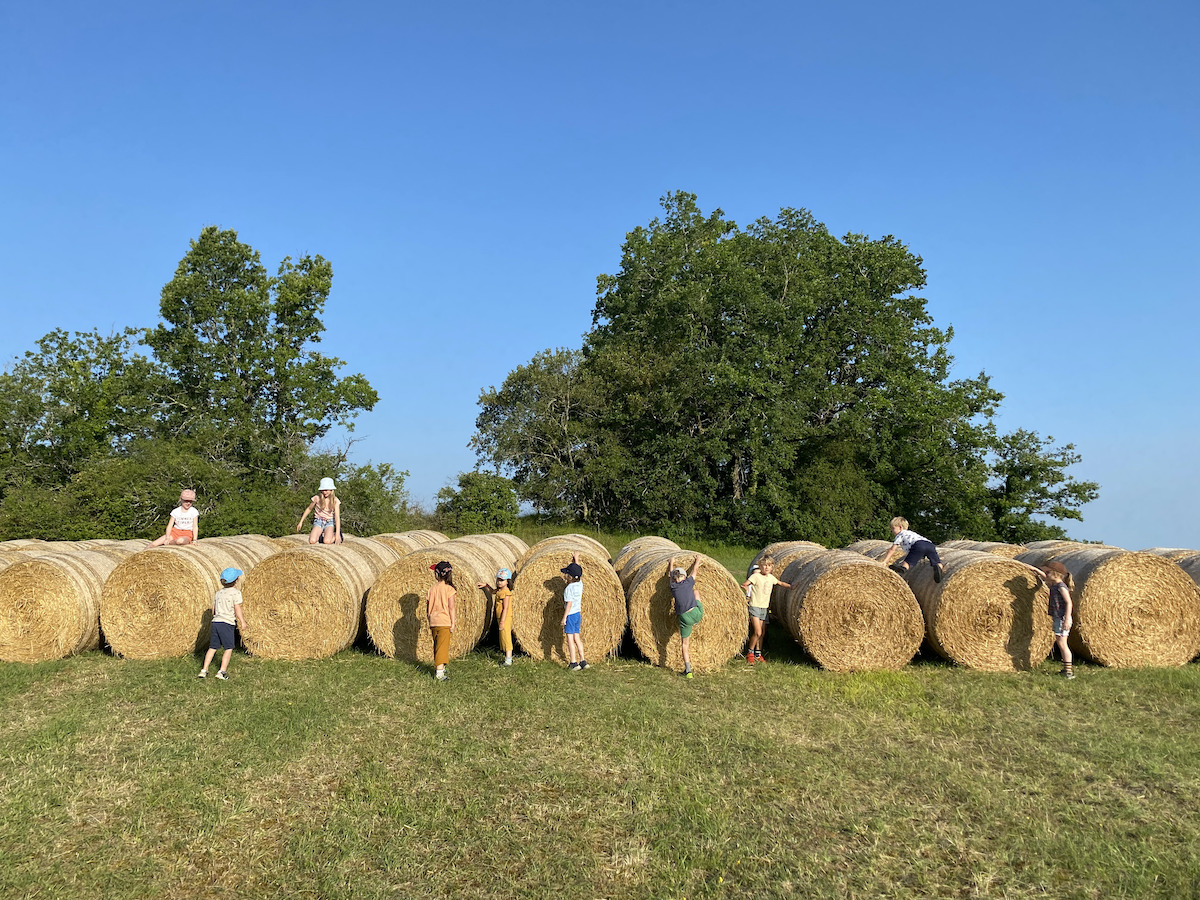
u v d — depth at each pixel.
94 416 32.06
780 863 5.49
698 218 39.78
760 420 33.31
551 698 9.45
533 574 11.94
